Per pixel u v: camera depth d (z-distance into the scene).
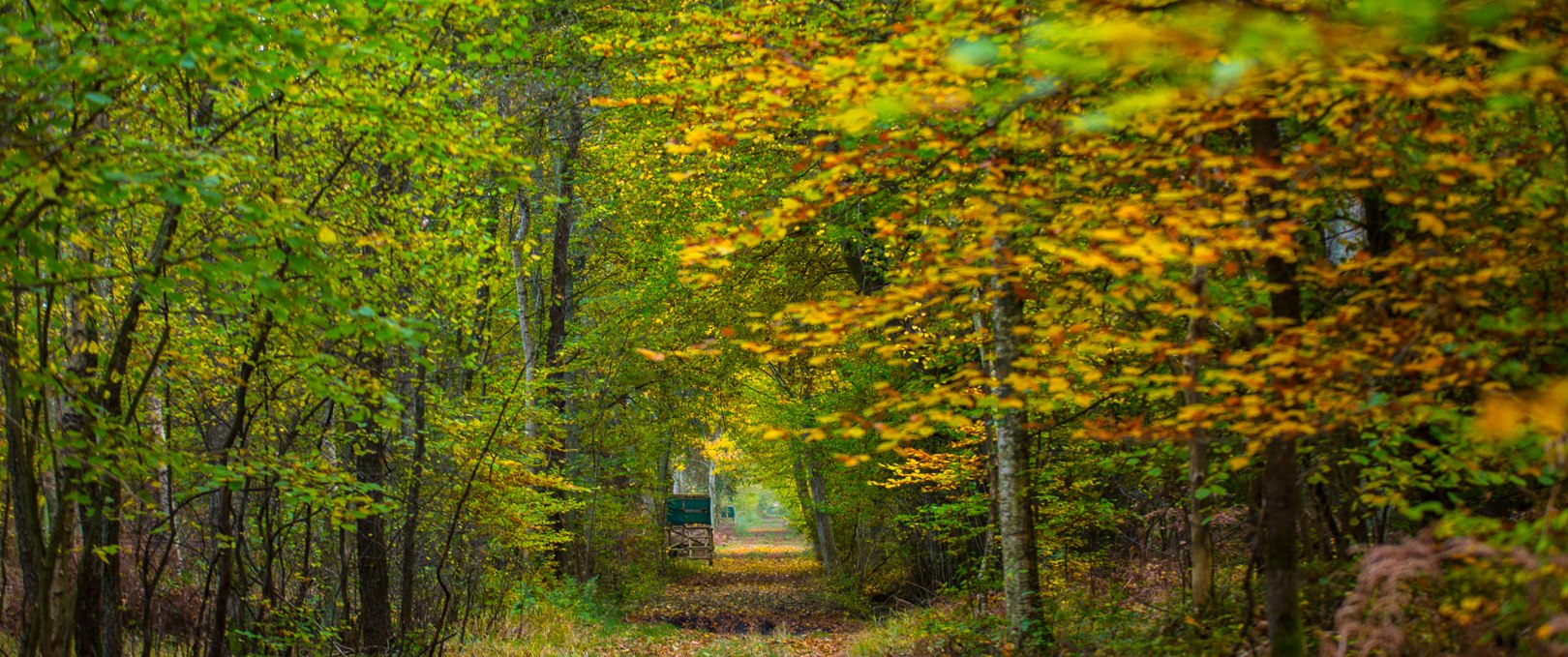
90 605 7.35
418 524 11.98
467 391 13.17
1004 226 4.72
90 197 5.14
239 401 7.49
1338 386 4.42
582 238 19.81
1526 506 6.10
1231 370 4.63
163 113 6.48
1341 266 4.66
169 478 8.09
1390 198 4.43
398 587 13.16
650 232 16.75
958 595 12.56
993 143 4.89
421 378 10.09
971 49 3.12
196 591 10.62
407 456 11.24
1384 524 6.68
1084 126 3.57
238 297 6.27
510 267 10.27
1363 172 4.72
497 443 11.51
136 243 7.16
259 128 6.57
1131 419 5.13
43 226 4.95
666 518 28.19
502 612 14.59
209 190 4.81
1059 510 10.24
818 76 4.55
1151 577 9.64
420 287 8.59
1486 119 4.81
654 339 17.98
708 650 14.13
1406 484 5.38
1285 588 5.06
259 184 6.16
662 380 20.00
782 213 5.01
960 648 9.45
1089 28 3.37
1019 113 4.86
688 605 21.48
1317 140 4.78
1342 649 4.41
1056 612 8.72
